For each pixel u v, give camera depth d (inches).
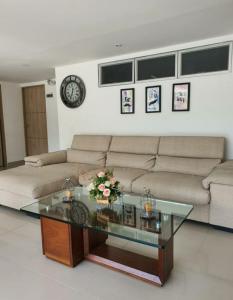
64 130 190.7
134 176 119.5
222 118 128.1
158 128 148.5
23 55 150.3
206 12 93.3
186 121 138.7
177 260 81.4
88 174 132.2
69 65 178.2
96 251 84.5
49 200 97.3
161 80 142.8
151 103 148.0
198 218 102.4
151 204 82.3
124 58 153.6
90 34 115.5
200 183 104.3
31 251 89.1
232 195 93.1
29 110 261.0
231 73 122.6
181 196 101.5
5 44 128.5
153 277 70.6
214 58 126.1
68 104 184.4
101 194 85.3
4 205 128.2
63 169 140.3
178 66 136.0
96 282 71.7
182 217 79.1
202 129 134.5
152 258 80.6
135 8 89.2
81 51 143.8
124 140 148.7
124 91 156.9
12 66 179.8
